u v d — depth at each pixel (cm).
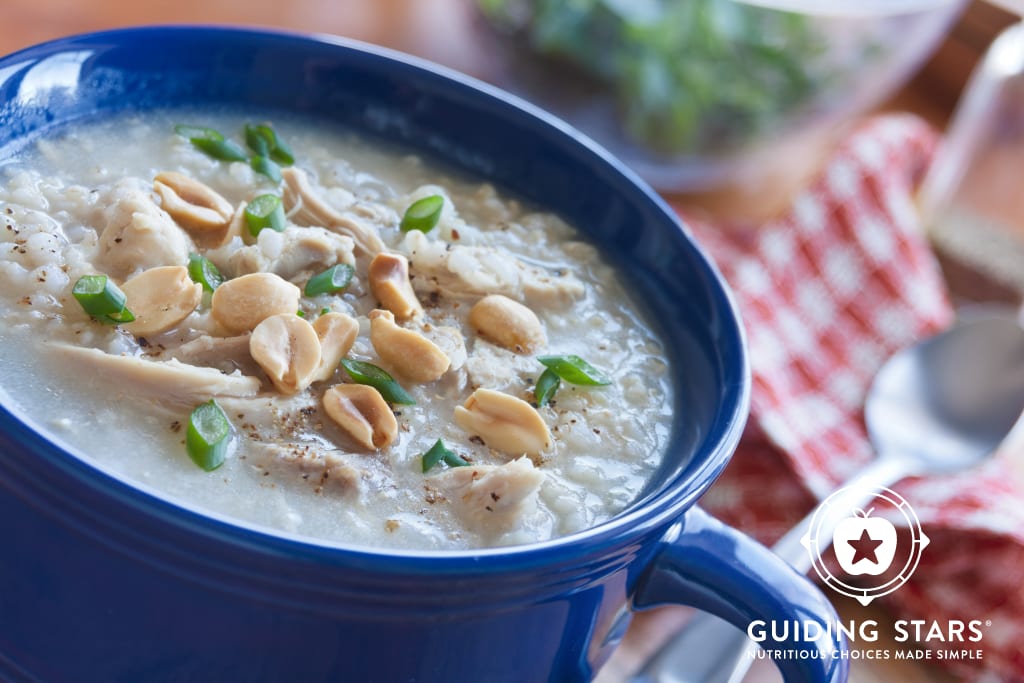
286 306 32
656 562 31
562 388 35
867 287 49
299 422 32
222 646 28
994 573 40
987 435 45
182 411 31
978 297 53
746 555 31
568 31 48
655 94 49
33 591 29
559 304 36
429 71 39
